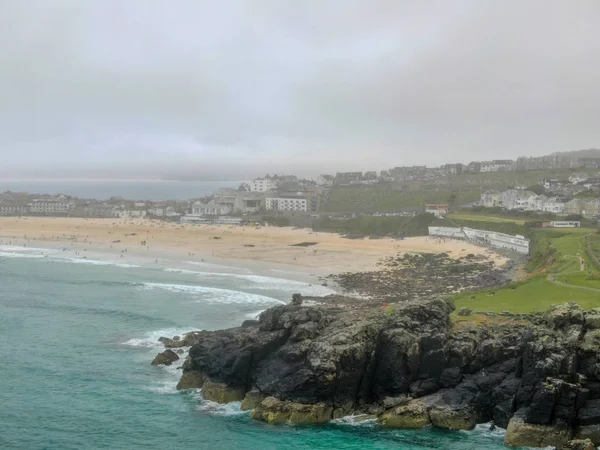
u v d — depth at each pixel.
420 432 53.66
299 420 55.66
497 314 65.75
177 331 84.44
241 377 61.31
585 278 86.94
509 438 50.69
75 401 60.78
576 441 47.44
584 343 52.03
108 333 83.81
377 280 121.38
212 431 54.38
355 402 58.34
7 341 80.19
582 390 50.06
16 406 59.50
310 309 64.94
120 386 64.69
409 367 57.81
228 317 91.25
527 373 52.38
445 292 104.12
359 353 57.12
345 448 50.84
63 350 76.44
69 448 51.31
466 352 57.38
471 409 54.81
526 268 123.06
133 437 53.25
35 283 121.44
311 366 56.44
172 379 66.75
